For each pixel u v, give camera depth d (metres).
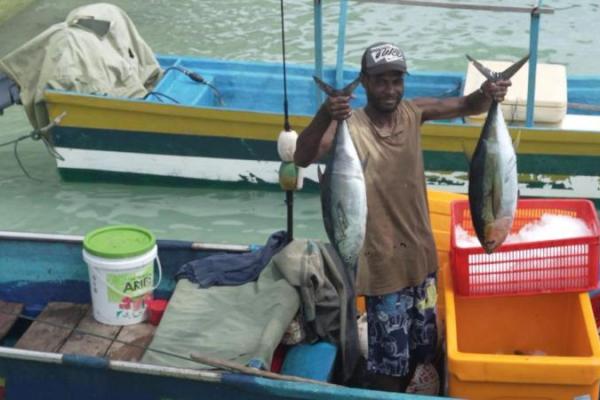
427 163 9.27
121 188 9.88
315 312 5.36
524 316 5.19
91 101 9.41
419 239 4.68
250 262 5.82
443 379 5.28
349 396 4.55
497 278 4.95
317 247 5.52
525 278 4.96
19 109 12.49
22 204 9.54
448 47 15.11
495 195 4.05
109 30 10.02
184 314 5.44
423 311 4.84
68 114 9.55
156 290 6.32
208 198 9.67
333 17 16.70
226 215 9.32
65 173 9.91
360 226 3.96
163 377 4.88
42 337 5.64
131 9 17.58
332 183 3.93
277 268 5.52
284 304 5.22
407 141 4.50
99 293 5.75
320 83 3.84
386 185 4.51
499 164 4.03
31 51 9.64
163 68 11.05
